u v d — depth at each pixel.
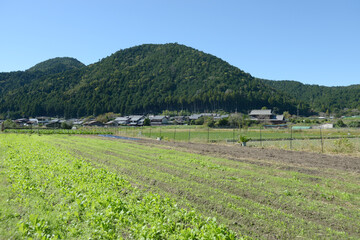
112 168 15.79
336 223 7.64
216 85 154.12
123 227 7.36
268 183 11.83
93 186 10.70
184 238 6.41
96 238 6.75
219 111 131.88
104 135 52.16
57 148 25.73
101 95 153.75
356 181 12.00
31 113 139.88
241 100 135.75
